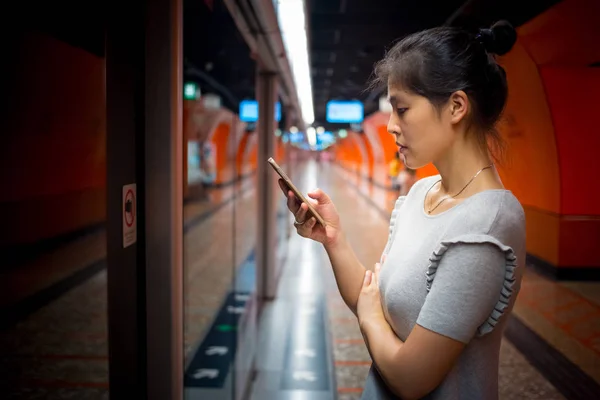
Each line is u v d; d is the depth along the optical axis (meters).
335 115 13.38
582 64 3.08
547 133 3.91
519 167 4.70
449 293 0.81
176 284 1.54
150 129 1.48
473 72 0.86
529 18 3.64
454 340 0.81
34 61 4.28
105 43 1.23
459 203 0.88
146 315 1.51
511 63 4.27
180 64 1.52
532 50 3.82
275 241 5.80
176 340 1.55
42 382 3.26
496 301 0.82
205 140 12.50
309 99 8.79
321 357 4.11
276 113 5.69
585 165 3.43
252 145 16.33
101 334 4.11
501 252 0.80
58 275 5.11
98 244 5.81
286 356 4.14
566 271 4.33
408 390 0.86
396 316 0.93
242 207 14.00
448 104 0.87
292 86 6.93
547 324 3.84
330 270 7.14
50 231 5.20
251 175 17.08
